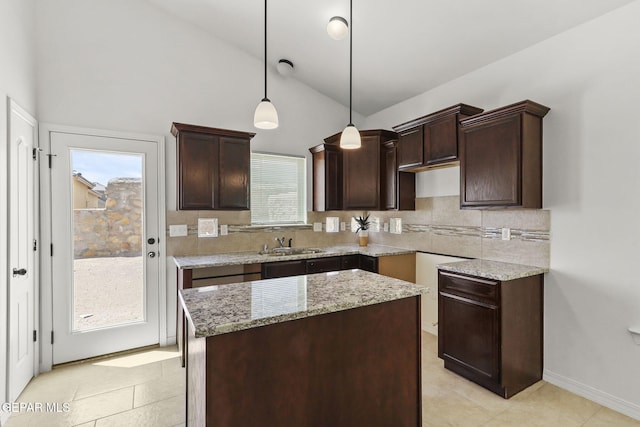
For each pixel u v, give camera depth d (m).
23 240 2.41
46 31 2.74
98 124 2.95
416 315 1.84
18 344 2.33
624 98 2.13
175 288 3.30
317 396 1.50
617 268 2.17
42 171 2.72
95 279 2.96
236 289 1.80
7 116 2.16
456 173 3.33
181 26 3.35
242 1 2.95
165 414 2.13
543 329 2.57
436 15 2.58
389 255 3.61
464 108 2.88
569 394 2.36
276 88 3.95
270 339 1.38
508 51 2.78
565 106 2.44
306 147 4.18
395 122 4.14
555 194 2.49
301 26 3.12
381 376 1.70
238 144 3.35
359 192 3.95
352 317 1.60
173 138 3.31
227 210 3.29
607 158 2.21
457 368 2.64
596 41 2.27
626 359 2.12
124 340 3.07
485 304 2.38
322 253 3.56
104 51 2.98
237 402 1.31
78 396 2.34
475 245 3.13
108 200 3.01
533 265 2.65
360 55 3.32
